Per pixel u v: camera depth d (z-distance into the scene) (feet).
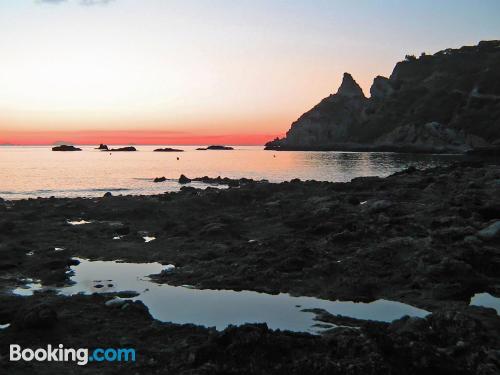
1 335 34.81
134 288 48.14
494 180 100.12
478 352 29.48
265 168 255.70
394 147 494.59
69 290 47.52
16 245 63.93
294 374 27.63
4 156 434.30
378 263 52.03
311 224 74.38
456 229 60.08
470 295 44.62
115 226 77.46
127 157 420.36
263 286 47.60
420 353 28.14
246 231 74.64
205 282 49.08
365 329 32.17
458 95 524.52
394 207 77.00
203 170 239.50
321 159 362.33
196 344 33.12
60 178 187.32
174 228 75.66
